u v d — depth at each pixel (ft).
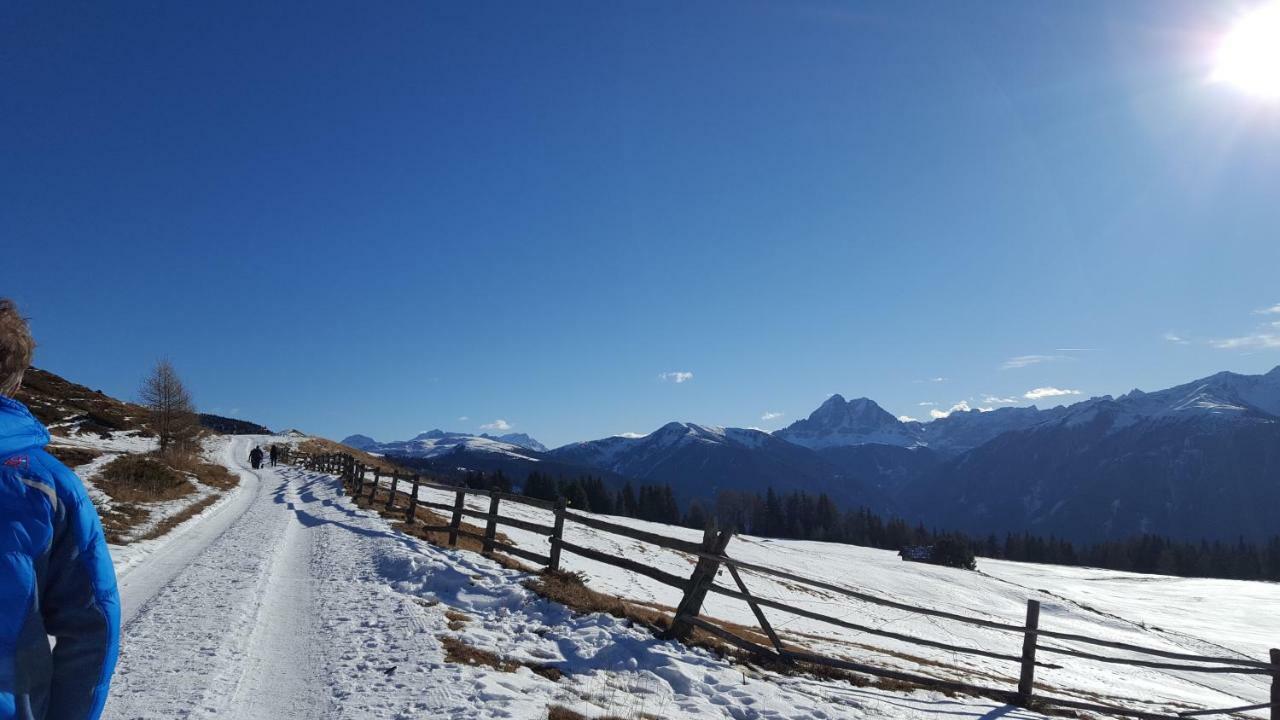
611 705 22.88
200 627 28.37
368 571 43.32
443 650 26.61
